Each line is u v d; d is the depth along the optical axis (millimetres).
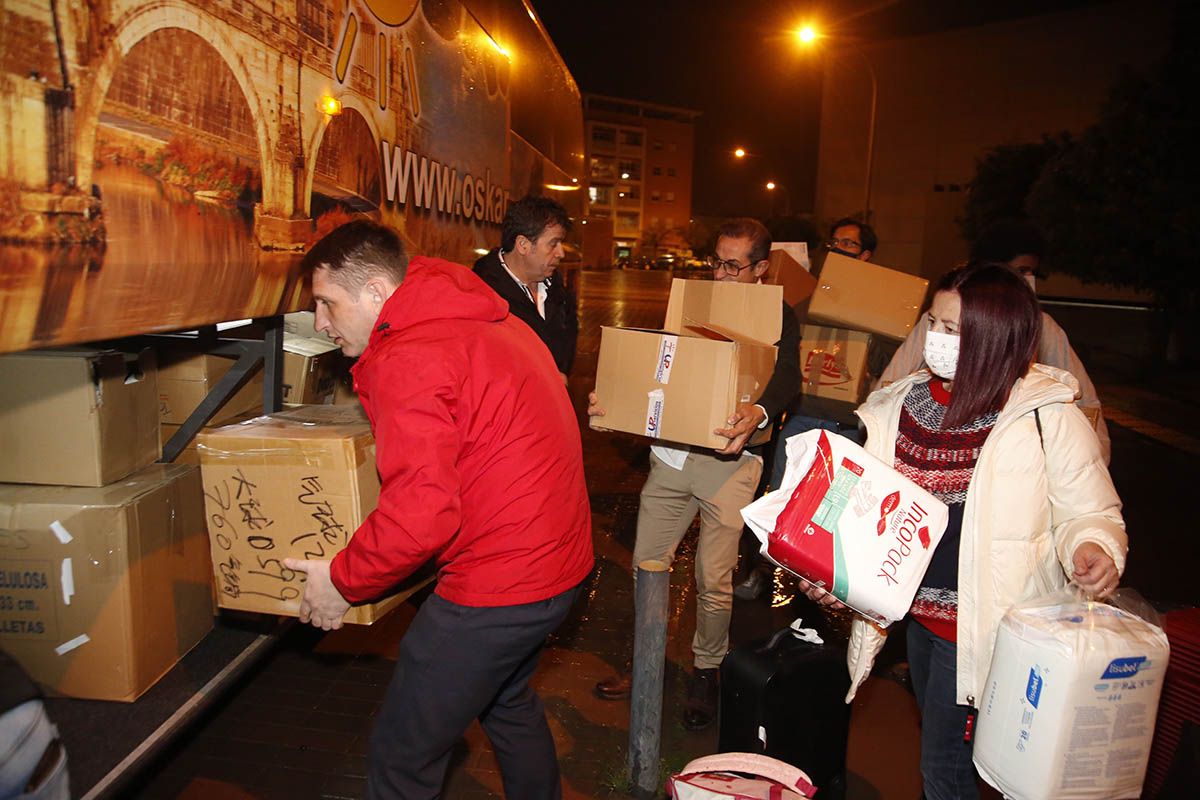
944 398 2180
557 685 3678
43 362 2248
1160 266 14320
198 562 2574
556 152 7902
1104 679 1784
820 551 2049
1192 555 5816
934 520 2039
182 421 2814
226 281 2152
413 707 2078
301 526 2295
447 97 4086
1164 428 10672
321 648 3893
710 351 2898
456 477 1885
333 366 3914
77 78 1565
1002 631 1920
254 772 2951
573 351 4172
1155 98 13984
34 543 2193
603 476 7172
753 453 3320
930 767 2252
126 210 1727
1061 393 1986
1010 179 22625
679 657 4020
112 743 2096
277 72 2363
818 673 2725
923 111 42031
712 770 2328
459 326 2014
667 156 103062
